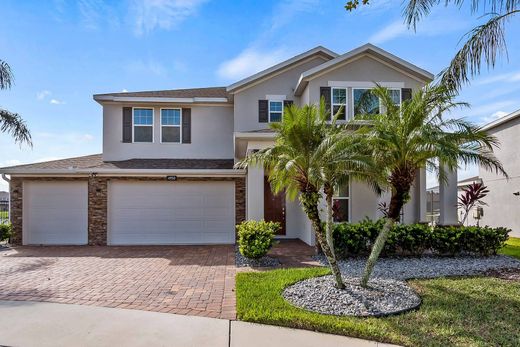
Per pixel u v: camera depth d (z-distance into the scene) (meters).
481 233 10.71
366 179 7.77
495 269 9.10
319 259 10.62
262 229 10.25
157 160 16.92
